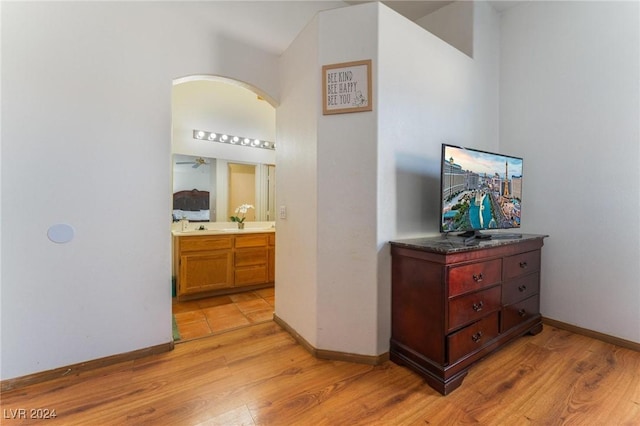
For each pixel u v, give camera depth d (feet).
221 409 4.79
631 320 6.88
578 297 7.74
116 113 6.13
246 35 7.79
